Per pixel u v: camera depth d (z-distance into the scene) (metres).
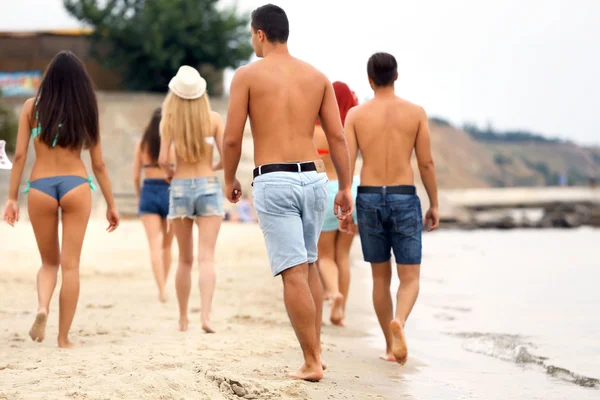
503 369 7.79
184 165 9.73
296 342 8.55
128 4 72.06
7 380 5.87
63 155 8.05
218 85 76.12
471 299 13.73
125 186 46.59
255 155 6.58
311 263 6.85
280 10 6.79
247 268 18.14
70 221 8.02
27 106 8.08
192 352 7.46
